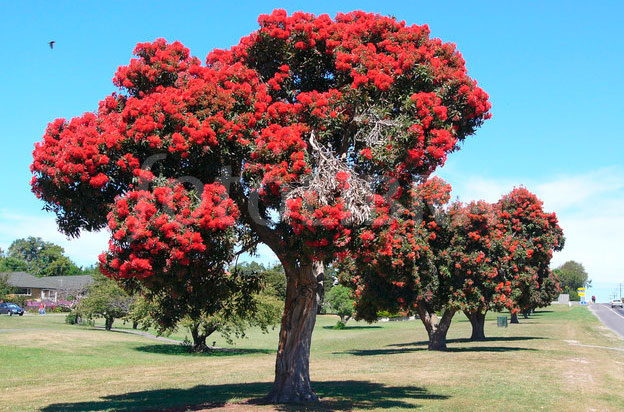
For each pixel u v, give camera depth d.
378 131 11.61
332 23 13.22
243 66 12.28
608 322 57.81
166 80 12.59
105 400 14.88
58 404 14.22
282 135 11.14
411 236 25.69
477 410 12.41
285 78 12.84
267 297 35.66
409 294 26.88
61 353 30.12
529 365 22.03
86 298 47.62
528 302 34.03
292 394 13.30
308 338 13.57
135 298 42.25
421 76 12.24
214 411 12.06
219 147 11.08
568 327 48.81
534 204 37.00
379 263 24.73
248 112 11.55
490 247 27.78
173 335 47.34
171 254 10.01
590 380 17.77
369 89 12.09
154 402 14.17
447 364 22.81
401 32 12.95
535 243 37.06
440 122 11.76
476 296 27.92
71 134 11.27
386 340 43.44
